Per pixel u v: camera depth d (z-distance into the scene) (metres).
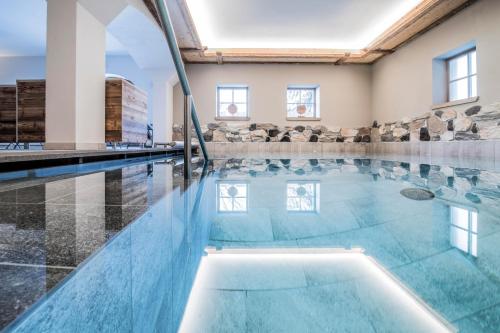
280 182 2.63
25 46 7.65
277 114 8.11
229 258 0.99
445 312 0.69
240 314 0.66
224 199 1.95
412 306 0.70
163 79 7.20
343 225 1.39
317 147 8.17
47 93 3.48
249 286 0.79
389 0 5.16
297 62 7.96
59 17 3.50
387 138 7.46
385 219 1.48
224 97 8.30
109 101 4.22
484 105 4.69
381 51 7.08
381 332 0.63
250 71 8.05
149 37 5.66
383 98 7.61
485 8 4.63
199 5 5.28
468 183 2.41
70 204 0.94
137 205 0.93
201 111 8.01
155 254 0.86
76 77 3.52
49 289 0.40
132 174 2.03
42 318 0.38
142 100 5.06
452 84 5.73
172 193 1.22
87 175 1.90
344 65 8.17
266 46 7.27
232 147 8.06
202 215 1.57
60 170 2.27
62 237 0.60
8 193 1.14
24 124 4.14
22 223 0.71
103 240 0.58
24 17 6.19
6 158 1.98
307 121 8.16
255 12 5.55
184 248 1.09
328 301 0.72
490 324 0.66
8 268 0.46
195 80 7.99
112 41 7.22
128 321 0.62
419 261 0.98
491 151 4.59
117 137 4.21
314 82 8.13
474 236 1.22
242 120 8.08
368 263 0.96
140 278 0.72
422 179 2.67
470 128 4.98
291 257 1.00
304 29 6.30
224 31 6.37
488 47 4.60
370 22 6.00
